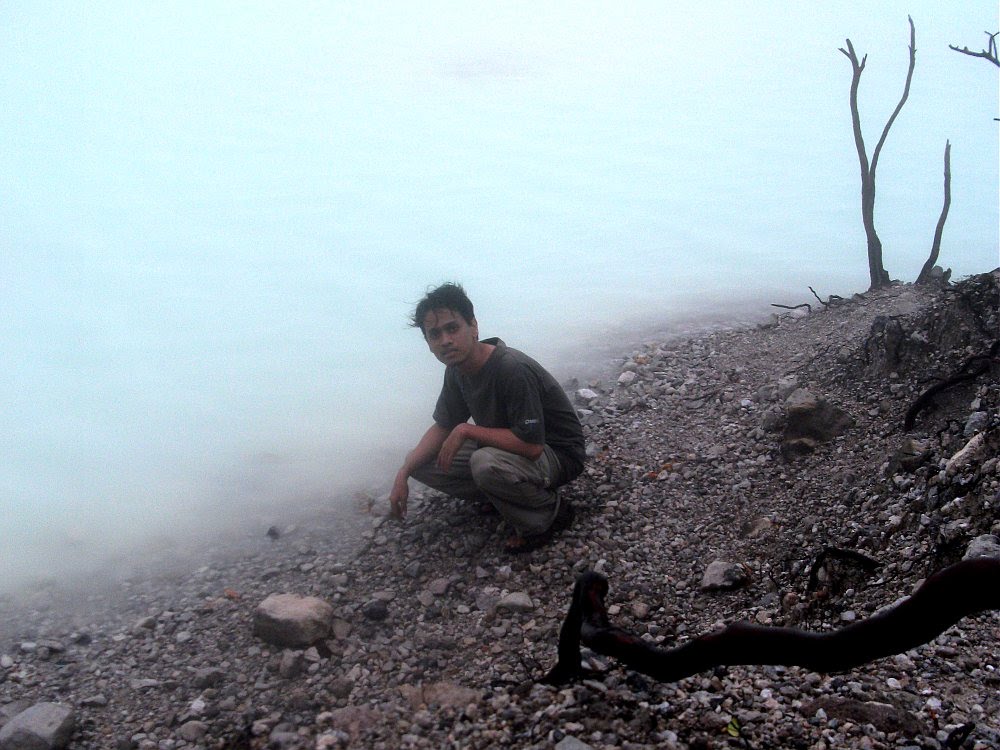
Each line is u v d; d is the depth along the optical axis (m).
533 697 3.11
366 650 3.67
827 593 3.50
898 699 2.81
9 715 3.42
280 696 3.45
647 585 3.86
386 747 3.05
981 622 3.10
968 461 3.71
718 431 4.98
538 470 4.04
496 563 4.09
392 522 4.58
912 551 3.52
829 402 4.66
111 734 3.32
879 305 6.07
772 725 2.80
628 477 4.65
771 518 4.11
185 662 3.69
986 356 4.30
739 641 2.33
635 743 2.78
